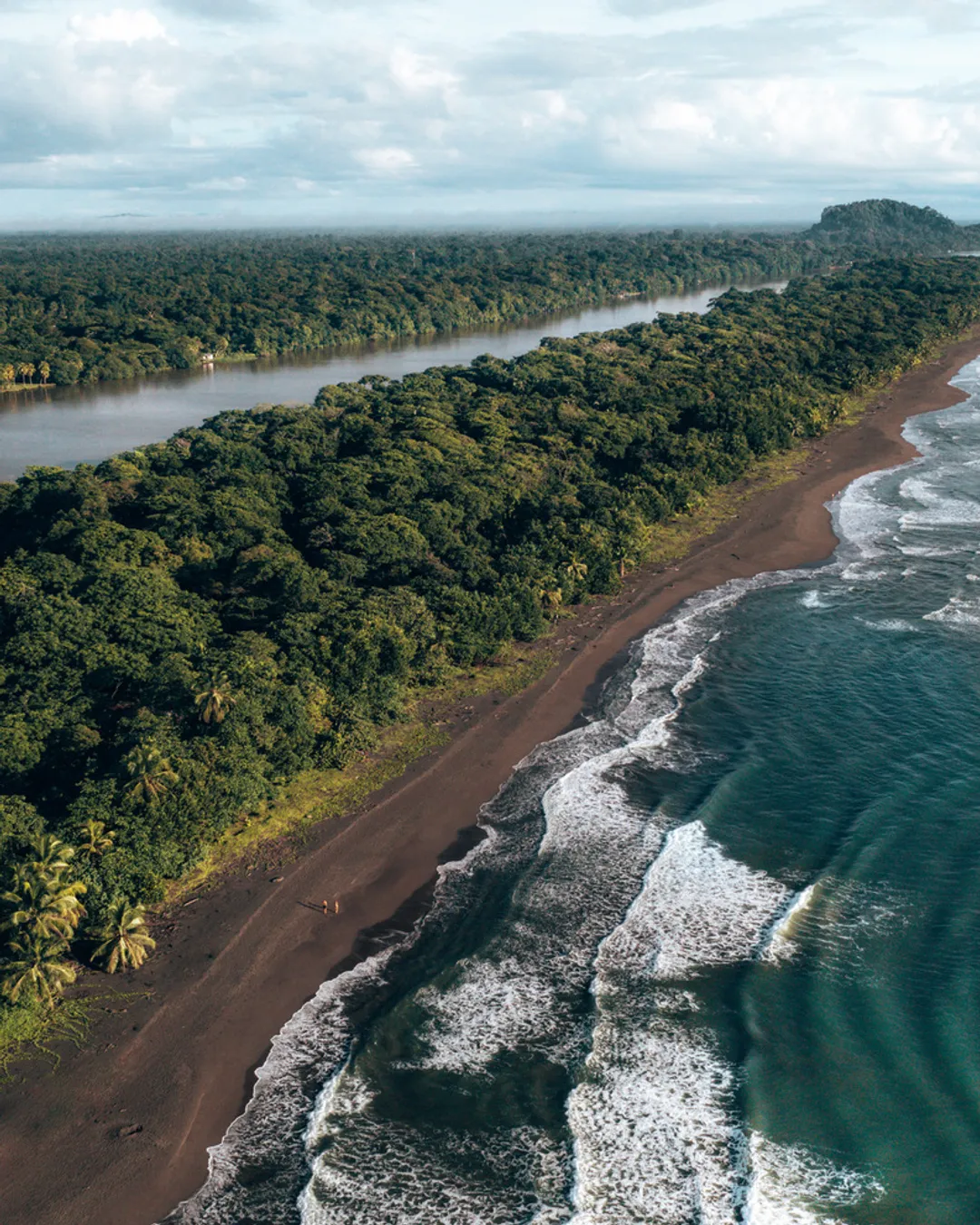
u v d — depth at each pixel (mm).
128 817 63906
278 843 69938
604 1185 46250
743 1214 44438
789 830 69812
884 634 98250
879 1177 45688
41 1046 53875
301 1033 55531
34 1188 46562
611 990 57406
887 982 56375
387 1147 48812
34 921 54875
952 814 70062
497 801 75250
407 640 86688
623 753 80312
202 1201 46375
